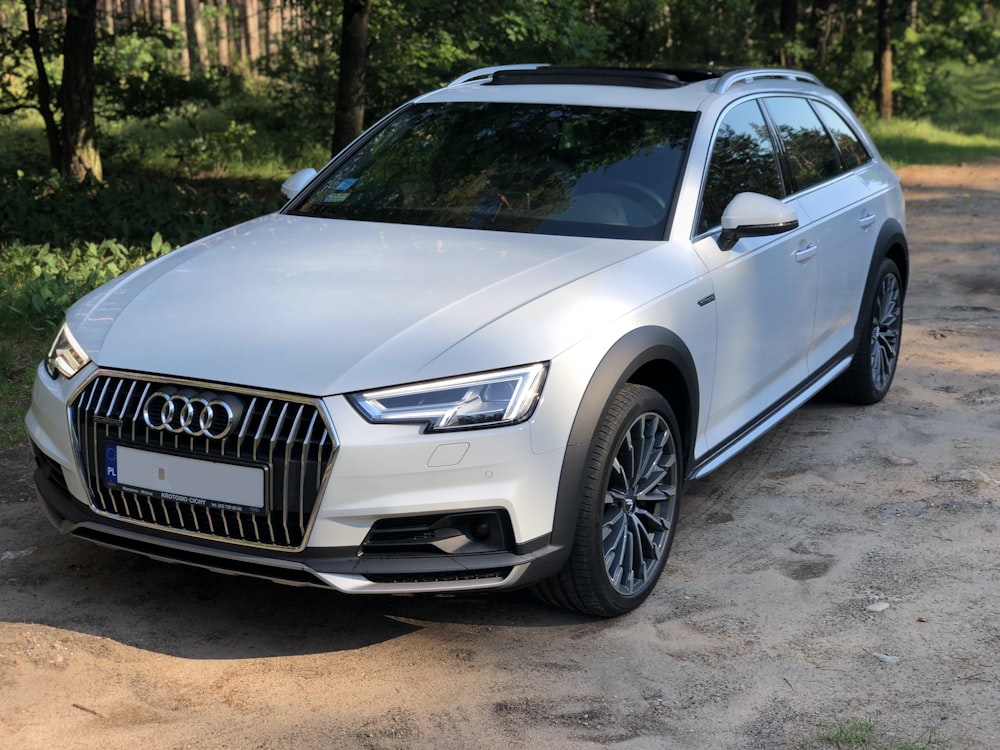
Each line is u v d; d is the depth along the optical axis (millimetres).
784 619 3814
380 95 15852
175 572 4035
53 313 6727
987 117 30719
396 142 4891
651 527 3941
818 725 3186
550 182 4406
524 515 3307
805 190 5227
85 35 12227
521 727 3156
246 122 19172
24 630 3590
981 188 16500
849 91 27125
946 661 3547
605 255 3941
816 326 5277
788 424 5914
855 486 5051
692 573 4160
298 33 18141
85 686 3289
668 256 4035
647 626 3756
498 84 5172
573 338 3436
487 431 3227
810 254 5043
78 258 8391
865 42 27641
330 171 4895
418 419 3182
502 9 13242
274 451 3191
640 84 4898
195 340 3416
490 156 4617
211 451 3260
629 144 4500
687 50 21703
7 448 5148
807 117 5574
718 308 4211
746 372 4570
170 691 3281
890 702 3311
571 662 3516
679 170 4355
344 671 3424
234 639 3596
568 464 3385
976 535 4516
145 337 3482
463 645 3604
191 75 22703
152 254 8422
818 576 4145
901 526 4605
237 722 3133
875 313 6102
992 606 3914
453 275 3750
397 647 3578
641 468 3789
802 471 5234
